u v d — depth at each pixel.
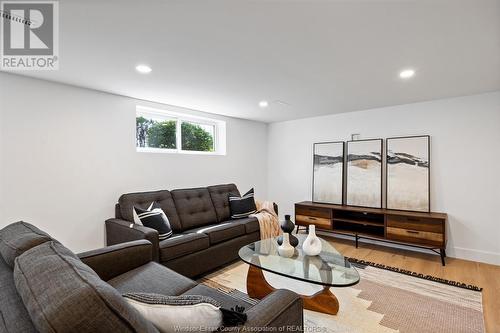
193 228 3.41
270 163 5.31
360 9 1.48
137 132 3.52
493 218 3.19
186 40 1.83
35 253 1.12
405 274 2.89
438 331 1.91
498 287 2.58
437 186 3.53
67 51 1.98
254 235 3.46
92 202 2.92
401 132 3.80
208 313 1.03
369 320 2.04
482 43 1.89
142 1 1.38
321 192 4.47
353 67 2.35
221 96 3.27
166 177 3.64
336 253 2.43
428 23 1.62
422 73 2.50
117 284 1.66
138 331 0.82
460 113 3.37
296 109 4.05
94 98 2.96
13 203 2.41
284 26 1.66
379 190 3.89
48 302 0.77
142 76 2.55
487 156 3.22
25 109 2.48
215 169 4.33
